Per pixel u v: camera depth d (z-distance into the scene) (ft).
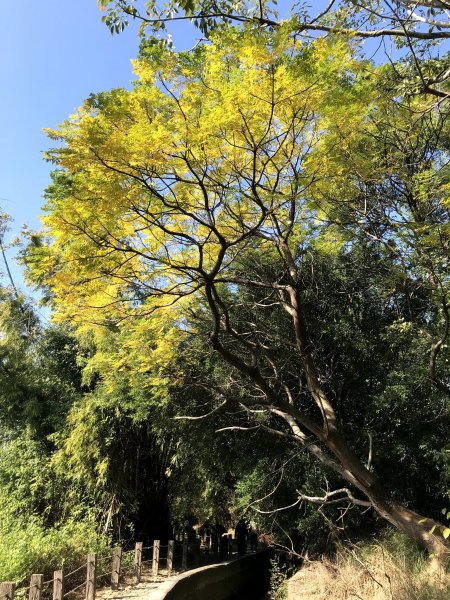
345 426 35.99
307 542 38.32
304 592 28.60
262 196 21.89
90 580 28.22
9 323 48.73
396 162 24.35
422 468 33.09
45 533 35.88
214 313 21.17
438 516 33.37
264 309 36.04
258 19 18.52
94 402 41.83
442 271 23.54
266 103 17.35
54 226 17.89
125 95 16.76
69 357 49.01
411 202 24.36
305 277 35.50
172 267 19.89
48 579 28.78
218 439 40.04
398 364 33.91
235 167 19.84
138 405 38.42
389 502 24.98
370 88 20.62
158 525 48.88
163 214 19.99
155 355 27.32
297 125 19.43
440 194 22.49
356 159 21.74
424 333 26.96
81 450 41.73
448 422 31.17
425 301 29.63
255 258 31.45
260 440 38.91
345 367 35.86
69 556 31.60
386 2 18.88
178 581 31.83
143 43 18.56
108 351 31.58
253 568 50.49
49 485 43.32
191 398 38.83
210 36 18.15
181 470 47.19
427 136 25.73
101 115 16.71
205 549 57.77
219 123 17.20
